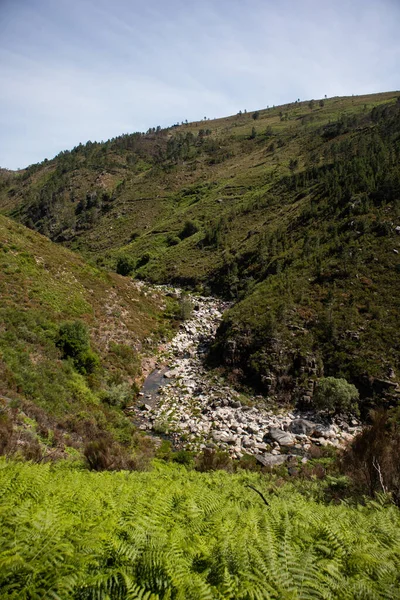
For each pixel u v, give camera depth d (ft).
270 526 15.58
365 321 93.04
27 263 106.83
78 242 333.83
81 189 439.63
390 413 69.36
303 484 38.40
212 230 233.14
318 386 77.71
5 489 18.12
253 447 63.77
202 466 49.73
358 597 11.09
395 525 18.98
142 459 44.11
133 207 360.69
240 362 94.89
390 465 31.76
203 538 14.21
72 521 13.99
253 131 489.26
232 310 118.42
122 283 145.38
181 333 127.44
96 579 9.84
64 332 82.84
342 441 66.08
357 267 112.27
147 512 16.60
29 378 61.77
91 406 67.31
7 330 74.28
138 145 582.35
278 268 137.28
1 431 37.50
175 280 199.62
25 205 450.71
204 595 9.73
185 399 84.43
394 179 143.54
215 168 411.95
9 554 10.41
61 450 44.80
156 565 11.12
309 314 100.42
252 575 10.82
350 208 145.48
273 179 298.35
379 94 615.16
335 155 264.72
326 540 15.42
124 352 98.37
